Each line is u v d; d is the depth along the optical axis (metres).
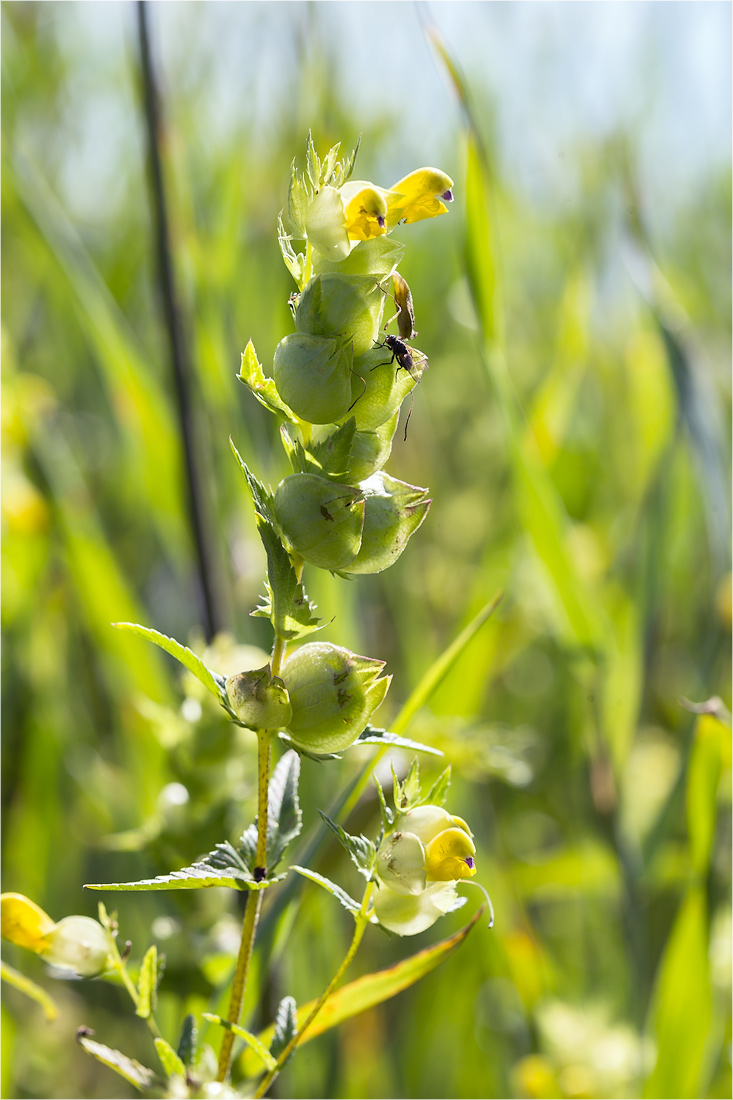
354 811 0.68
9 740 0.92
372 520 0.52
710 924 0.67
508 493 1.02
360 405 0.52
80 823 1.03
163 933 0.62
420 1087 0.87
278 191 1.09
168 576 1.15
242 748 0.63
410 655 1.04
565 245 1.48
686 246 1.67
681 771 0.87
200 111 1.11
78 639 1.09
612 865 0.90
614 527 1.18
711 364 1.42
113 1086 0.92
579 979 0.99
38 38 1.36
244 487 0.86
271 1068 0.53
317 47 1.01
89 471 1.23
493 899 0.86
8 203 0.96
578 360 1.04
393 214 0.53
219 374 0.87
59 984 0.96
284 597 0.52
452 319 1.42
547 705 1.14
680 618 1.23
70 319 1.25
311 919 0.78
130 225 1.24
